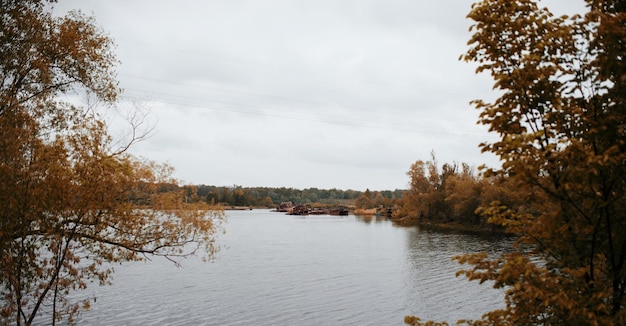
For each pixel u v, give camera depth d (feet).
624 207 19.08
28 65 64.18
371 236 262.06
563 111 20.68
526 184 19.74
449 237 241.96
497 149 20.81
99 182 55.01
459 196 293.23
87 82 68.03
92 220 55.62
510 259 20.65
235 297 105.19
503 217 22.77
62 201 52.34
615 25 17.88
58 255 55.01
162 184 63.21
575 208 20.04
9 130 51.29
